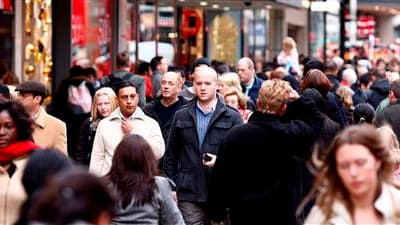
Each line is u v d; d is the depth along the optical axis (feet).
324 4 141.49
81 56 96.68
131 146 39.22
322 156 29.22
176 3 131.44
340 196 28.14
